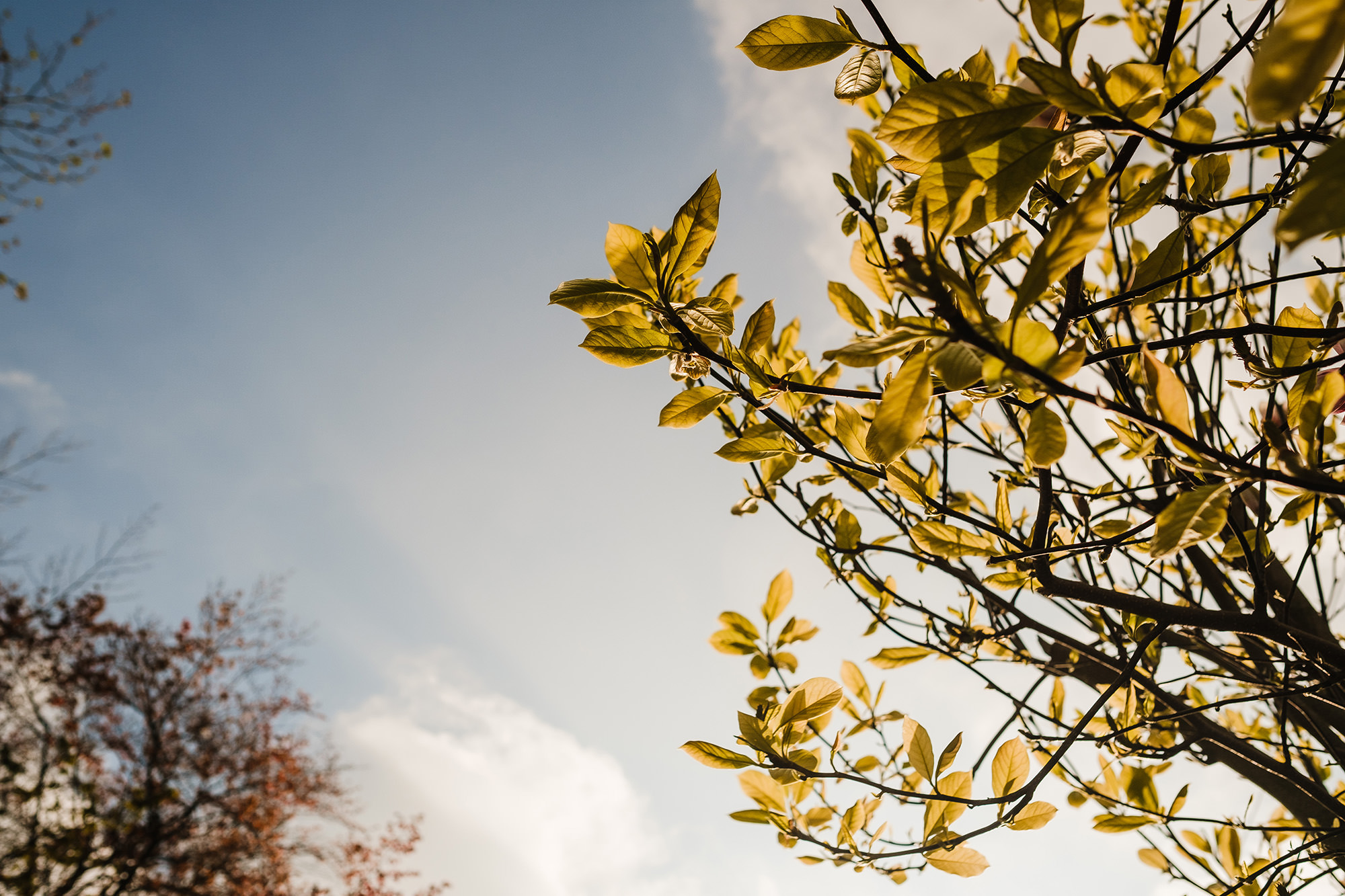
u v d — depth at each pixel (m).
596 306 1.16
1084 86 1.03
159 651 10.66
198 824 9.98
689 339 1.18
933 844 1.36
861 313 1.52
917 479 1.38
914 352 1.05
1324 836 1.44
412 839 11.76
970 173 1.04
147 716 10.29
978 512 1.74
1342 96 1.10
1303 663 1.42
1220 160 1.39
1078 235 0.98
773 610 1.81
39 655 9.52
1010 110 1.02
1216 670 1.77
